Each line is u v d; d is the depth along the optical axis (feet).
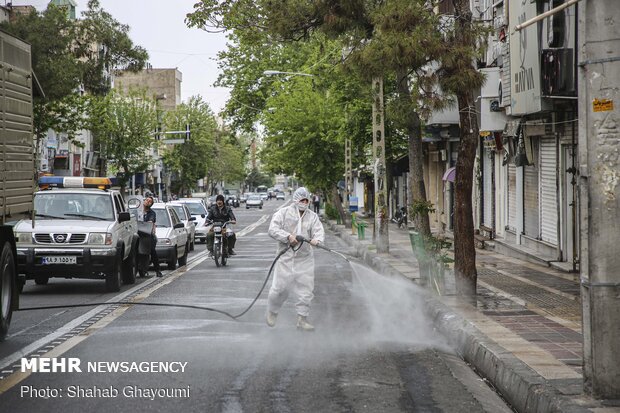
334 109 173.58
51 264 61.16
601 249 25.50
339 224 195.52
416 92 54.13
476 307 48.34
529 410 27.35
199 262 96.12
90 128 144.66
